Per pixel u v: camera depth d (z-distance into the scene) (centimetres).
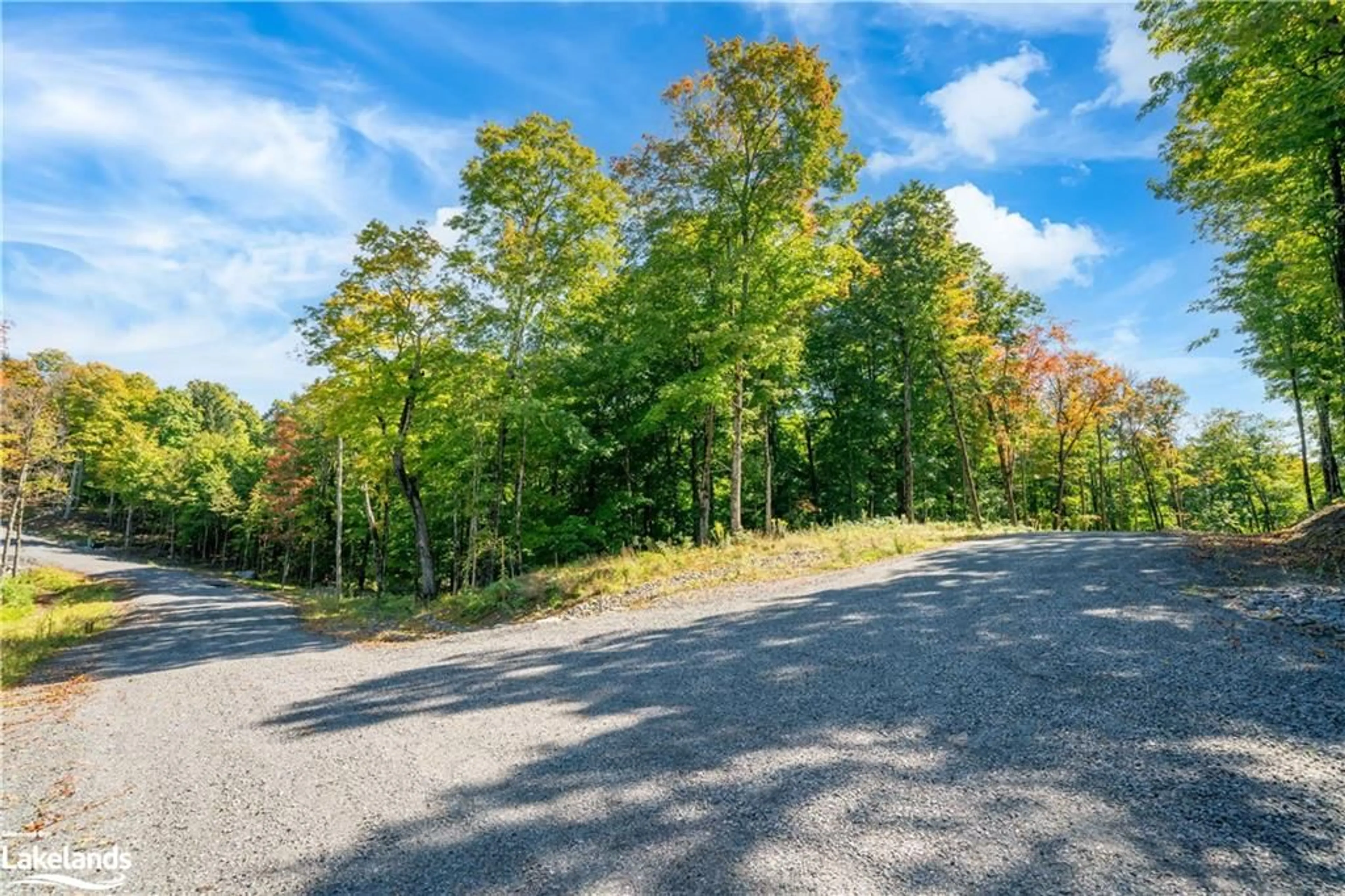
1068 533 1595
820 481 3158
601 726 521
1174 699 466
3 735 691
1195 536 1288
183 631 1567
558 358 1872
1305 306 1711
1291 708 435
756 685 583
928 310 2267
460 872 327
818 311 2616
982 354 2625
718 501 3086
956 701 501
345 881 330
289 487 3562
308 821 405
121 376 6769
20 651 1245
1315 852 289
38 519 5922
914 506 2972
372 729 582
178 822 421
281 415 3791
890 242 2323
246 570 4747
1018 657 585
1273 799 335
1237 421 3919
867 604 849
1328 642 547
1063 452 2942
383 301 1842
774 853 319
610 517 2222
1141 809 336
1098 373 2747
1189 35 1092
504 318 1727
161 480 4978
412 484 1995
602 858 328
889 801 362
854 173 1596
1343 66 913
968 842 317
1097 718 448
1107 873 286
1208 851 297
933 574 1017
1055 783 368
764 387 2066
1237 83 1061
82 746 620
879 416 2667
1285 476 3822
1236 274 1817
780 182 1596
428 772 464
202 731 635
